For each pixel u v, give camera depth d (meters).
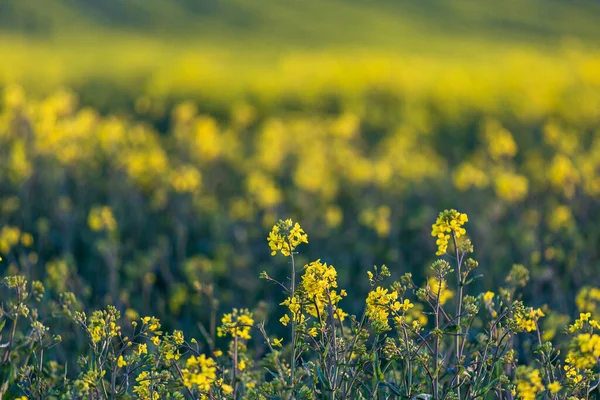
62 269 6.43
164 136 18.91
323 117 20.62
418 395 3.64
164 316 7.45
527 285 8.05
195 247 10.79
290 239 3.70
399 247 10.67
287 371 3.93
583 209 10.82
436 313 3.79
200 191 12.66
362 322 3.82
